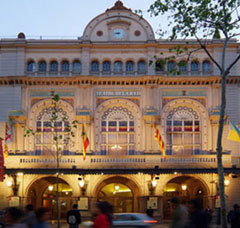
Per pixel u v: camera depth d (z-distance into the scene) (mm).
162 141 43938
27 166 44750
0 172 41969
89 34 49031
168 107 47969
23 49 48625
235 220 21297
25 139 47156
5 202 44625
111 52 48750
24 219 13539
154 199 44312
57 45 48688
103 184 46531
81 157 44875
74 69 49000
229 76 47344
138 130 47656
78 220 27438
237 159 46094
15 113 46656
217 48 48406
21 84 47781
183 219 15672
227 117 46750
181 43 48656
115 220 24953
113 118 48094
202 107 47812
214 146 46562
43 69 48969
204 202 46375
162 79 47500
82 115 46406
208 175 45000
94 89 47969
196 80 47562
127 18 49688
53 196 47625
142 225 24688
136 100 47969
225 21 27922
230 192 44938
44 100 47812
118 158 44875
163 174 45000
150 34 49125
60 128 47688
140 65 48938
